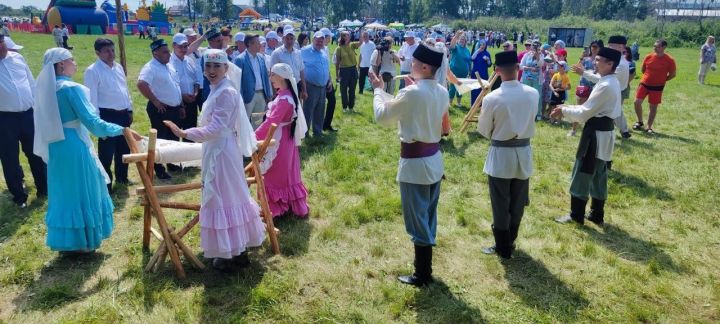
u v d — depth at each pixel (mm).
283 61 8266
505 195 4504
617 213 5910
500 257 4730
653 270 4531
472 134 9500
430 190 4074
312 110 8820
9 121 5492
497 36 47312
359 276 4355
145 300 3881
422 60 3713
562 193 6516
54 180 4266
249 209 4191
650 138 9672
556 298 4078
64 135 4195
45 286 4094
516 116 4250
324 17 121812
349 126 10008
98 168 4504
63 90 4125
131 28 51469
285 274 4312
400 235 5184
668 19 72688
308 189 6340
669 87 16984
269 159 5113
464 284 4270
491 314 3857
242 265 4359
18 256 4516
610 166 7574
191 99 7383
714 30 47781
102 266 4398
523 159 4371
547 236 5191
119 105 6035
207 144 4008
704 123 11164
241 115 4055
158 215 4098
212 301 3904
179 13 106875
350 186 6508
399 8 114938
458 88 8352
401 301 3932
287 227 5266
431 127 3785
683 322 3797
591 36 49469
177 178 6871
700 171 7453
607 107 5098
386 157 7781
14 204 5719
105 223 4602
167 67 6758
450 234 5223
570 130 10008
